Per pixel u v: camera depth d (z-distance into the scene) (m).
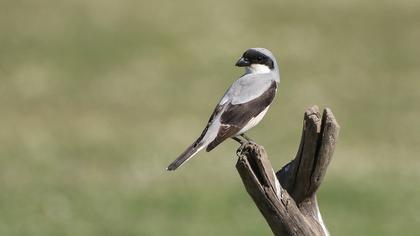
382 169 15.84
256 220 13.26
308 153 6.25
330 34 28.17
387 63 25.14
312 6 31.38
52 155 17.17
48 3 31.17
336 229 12.84
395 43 27.09
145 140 18.25
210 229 12.91
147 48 26.55
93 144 17.98
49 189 15.02
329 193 14.42
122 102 21.53
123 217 13.54
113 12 30.33
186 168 15.79
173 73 24.27
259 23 29.39
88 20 29.34
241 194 14.38
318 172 6.29
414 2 31.50
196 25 29.06
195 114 20.53
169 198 14.30
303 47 26.69
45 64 25.00
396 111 20.58
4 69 24.39
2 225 13.24
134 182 15.24
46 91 22.47
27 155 17.20
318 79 23.45
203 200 14.14
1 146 17.89
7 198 14.52
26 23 28.83
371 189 14.62
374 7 31.06
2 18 29.23
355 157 16.67
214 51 26.33
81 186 15.18
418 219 13.27
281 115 19.97
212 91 22.61
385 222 13.20
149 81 23.41
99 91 22.50
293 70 24.33
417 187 14.80
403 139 18.23
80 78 23.73
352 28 28.73
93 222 13.34
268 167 6.13
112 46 26.72
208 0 32.50
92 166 16.42
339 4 31.48
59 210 13.88
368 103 21.28
